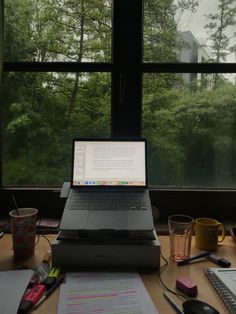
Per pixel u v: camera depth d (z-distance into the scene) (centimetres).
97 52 146
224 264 96
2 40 134
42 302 76
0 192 146
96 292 79
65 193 114
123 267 94
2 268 94
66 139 149
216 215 145
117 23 142
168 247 112
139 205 107
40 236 121
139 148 121
